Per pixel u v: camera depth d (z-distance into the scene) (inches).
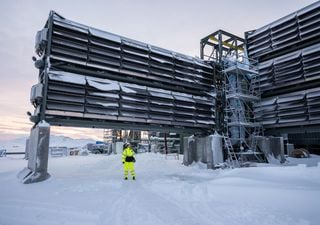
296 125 751.1
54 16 566.9
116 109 618.8
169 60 738.8
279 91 813.2
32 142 544.1
